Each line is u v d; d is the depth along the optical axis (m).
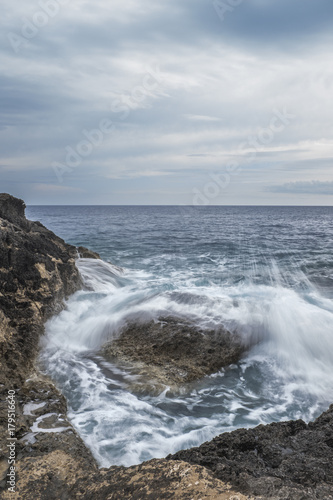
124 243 29.69
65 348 8.31
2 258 9.08
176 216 87.38
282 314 9.09
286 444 4.22
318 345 8.14
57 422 5.26
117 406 6.12
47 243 12.36
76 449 4.63
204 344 8.11
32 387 6.18
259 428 4.59
